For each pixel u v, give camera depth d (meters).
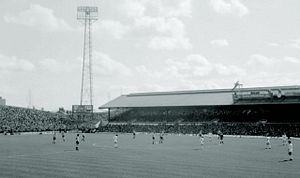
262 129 87.50
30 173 28.75
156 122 110.06
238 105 96.06
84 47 126.06
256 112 95.69
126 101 122.12
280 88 96.75
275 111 93.19
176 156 41.31
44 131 114.69
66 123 127.69
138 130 108.06
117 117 120.69
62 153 45.06
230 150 49.22
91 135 94.62
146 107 111.62
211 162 35.44
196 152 46.28
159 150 49.50
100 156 41.38
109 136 89.06
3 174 28.25
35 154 43.78
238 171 29.45
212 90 112.94
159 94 123.06
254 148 52.47
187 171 29.53
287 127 85.25
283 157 39.94
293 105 91.19
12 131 100.81
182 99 110.50
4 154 43.81
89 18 122.69
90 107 130.12
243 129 90.31
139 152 46.41
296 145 58.62
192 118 105.06
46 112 137.12
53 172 29.22
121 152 46.47
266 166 32.41
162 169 30.72
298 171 29.38
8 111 120.56
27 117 121.75
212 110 103.94
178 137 82.88
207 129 95.62
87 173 28.69
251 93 93.56
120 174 28.17
